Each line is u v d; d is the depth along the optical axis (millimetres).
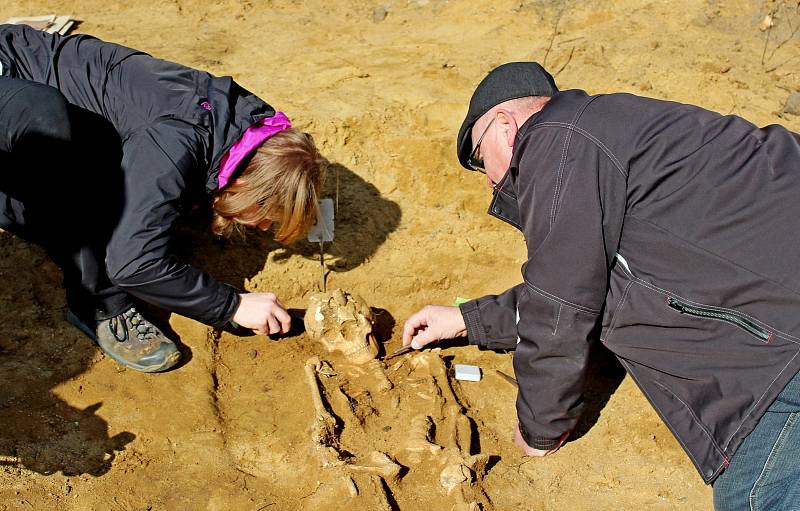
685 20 5266
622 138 1983
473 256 3688
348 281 3494
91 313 2844
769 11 5188
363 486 2432
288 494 2508
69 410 2684
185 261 3322
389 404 2836
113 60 2715
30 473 2443
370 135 3982
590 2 5434
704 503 2551
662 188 1984
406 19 5500
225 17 5516
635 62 4762
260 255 3439
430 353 3002
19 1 5684
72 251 2725
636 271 2092
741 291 1944
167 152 2459
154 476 2518
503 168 2270
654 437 2768
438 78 4504
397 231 3742
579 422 2832
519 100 2217
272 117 2605
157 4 5688
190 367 2924
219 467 2576
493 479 2570
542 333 2170
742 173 1945
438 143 3920
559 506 2510
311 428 2680
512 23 5355
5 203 2820
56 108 2516
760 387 1952
